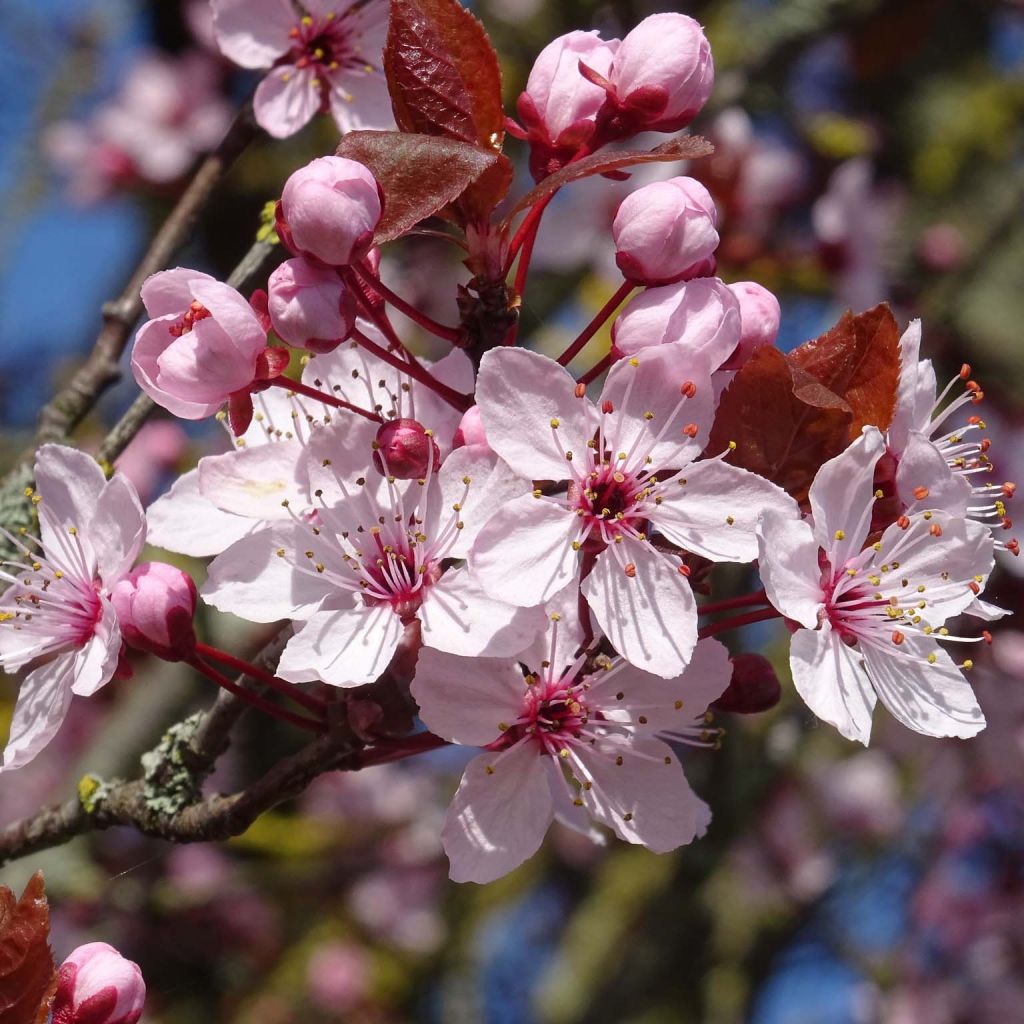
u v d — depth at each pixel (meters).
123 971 0.17
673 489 0.17
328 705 0.18
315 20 0.22
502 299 0.18
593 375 0.18
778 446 0.17
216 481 0.18
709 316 0.17
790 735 0.30
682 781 0.17
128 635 0.18
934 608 0.18
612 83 0.18
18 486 0.21
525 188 0.32
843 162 0.35
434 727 0.17
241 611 0.17
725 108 0.32
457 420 0.18
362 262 0.17
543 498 0.17
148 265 0.22
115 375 0.22
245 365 0.17
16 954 0.16
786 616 0.17
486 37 0.18
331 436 0.18
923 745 0.32
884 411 0.18
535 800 0.17
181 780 0.19
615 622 0.17
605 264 0.31
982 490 0.19
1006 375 0.35
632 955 0.35
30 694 0.18
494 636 0.17
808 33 0.32
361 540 0.18
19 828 0.19
